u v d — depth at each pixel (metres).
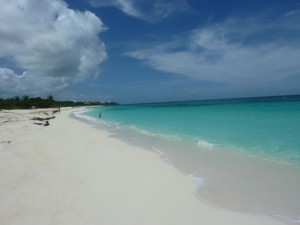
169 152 13.08
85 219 5.80
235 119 27.59
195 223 5.80
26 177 8.28
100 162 10.98
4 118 33.09
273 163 10.16
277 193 7.32
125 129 25.12
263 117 28.27
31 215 5.85
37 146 13.77
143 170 9.84
